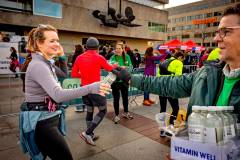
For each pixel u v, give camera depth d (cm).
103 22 2323
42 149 189
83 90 175
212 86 121
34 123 181
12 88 673
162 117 149
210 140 95
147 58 592
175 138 104
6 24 1716
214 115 98
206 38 6962
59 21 2009
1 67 1110
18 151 327
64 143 190
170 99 393
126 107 506
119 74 175
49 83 175
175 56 445
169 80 156
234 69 111
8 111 516
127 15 2625
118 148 349
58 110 197
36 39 187
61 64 287
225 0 6362
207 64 132
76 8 2139
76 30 2167
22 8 1748
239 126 103
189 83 147
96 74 351
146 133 415
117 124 465
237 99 108
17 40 1195
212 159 91
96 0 2312
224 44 110
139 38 3039
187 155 99
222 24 110
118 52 482
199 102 125
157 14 3183
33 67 180
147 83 165
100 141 375
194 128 99
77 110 551
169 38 8400
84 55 354
